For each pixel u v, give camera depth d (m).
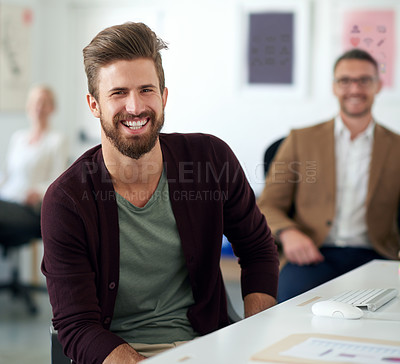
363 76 3.23
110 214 1.96
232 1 5.80
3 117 6.12
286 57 5.71
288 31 5.68
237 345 1.44
